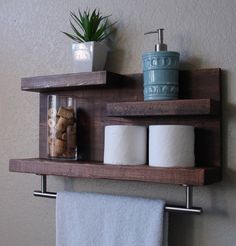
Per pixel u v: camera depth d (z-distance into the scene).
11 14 1.05
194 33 0.81
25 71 1.02
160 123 0.82
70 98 0.89
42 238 0.98
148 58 0.76
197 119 0.79
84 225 0.83
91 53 0.83
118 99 0.87
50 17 0.99
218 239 0.78
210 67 0.80
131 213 0.78
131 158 0.77
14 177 1.03
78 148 0.91
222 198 0.78
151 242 0.75
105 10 0.91
